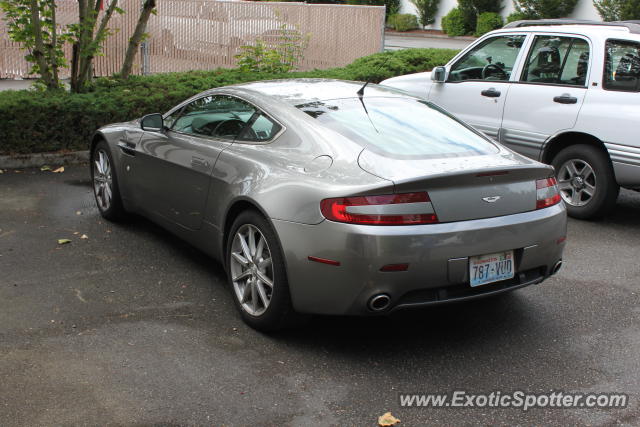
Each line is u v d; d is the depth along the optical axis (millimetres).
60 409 3262
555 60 7156
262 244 4102
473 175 3723
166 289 4773
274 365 3783
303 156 4102
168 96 9219
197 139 4980
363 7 14523
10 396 3350
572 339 4242
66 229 5996
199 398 3412
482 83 7750
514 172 3895
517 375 3779
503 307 4715
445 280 3721
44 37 9375
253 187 4141
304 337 4152
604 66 6719
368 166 3824
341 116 4359
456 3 34938
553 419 3352
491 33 7844
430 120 4574
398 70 12344
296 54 14586
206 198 4691
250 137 4547
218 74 11367
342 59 15016
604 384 3707
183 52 14039
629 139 6406
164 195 5277
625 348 4141
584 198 7125
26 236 5750
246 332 4176
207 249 4844
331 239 3658
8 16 9188
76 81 9648
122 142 5848
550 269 4211
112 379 3549
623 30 6723
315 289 3773
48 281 4805
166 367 3697
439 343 4145
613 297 4953
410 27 36031
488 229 3781
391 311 3760
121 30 13539
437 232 3648
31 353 3775
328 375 3705
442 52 13711
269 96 4672
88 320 4227
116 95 9078
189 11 13898
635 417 3383
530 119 7234
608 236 6477
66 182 7637
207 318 4344
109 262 5242
